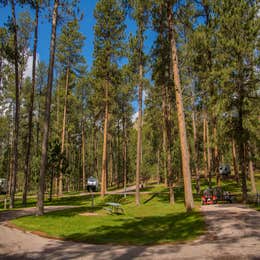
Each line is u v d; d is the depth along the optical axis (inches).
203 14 719.7
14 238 362.6
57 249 302.4
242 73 679.7
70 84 1316.4
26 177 953.5
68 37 1206.9
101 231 412.2
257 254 242.8
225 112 719.7
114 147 2192.4
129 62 864.3
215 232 359.9
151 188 1540.4
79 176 2103.8
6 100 1395.2
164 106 908.0
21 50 906.7
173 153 1312.7
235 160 1349.7
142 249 291.6
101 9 1018.1
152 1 685.9
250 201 753.6
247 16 689.6
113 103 1122.7
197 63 750.5
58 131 1534.2
